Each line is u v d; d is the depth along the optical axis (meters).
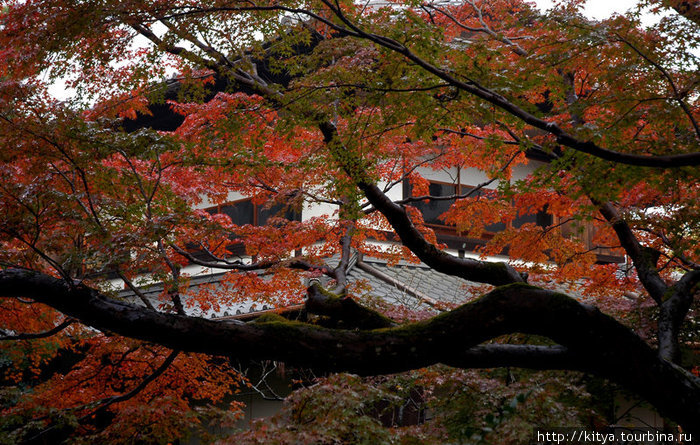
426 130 5.73
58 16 5.25
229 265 8.19
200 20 5.63
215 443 6.05
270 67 6.02
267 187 8.69
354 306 5.61
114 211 6.75
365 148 6.39
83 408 7.52
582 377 8.09
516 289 5.04
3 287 5.28
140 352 8.62
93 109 7.07
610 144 5.32
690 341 8.76
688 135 5.79
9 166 6.46
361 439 6.22
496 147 5.92
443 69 5.19
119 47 5.84
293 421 6.42
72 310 5.25
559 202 8.55
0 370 12.12
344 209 6.62
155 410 6.95
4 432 7.34
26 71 5.99
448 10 9.08
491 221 9.33
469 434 5.86
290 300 9.50
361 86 5.34
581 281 13.38
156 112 13.09
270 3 5.88
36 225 6.21
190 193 8.37
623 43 5.62
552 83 5.69
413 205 12.91
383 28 5.29
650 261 7.30
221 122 5.89
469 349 5.16
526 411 6.23
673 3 5.93
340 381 6.65
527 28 6.26
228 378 10.02
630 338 5.00
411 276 12.05
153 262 7.06
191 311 11.50
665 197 7.76
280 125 5.89
